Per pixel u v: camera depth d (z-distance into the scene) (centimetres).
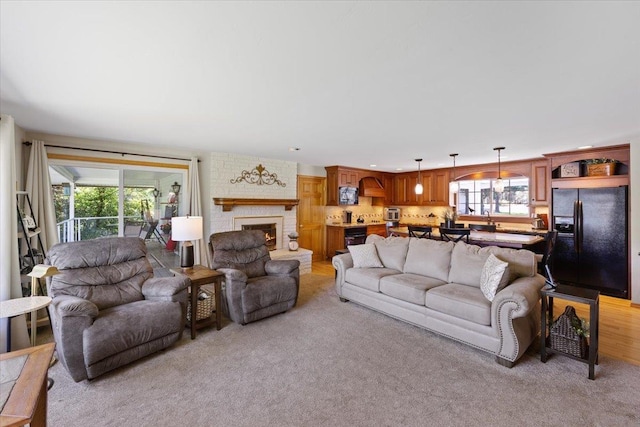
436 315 295
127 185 434
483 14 136
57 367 244
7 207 266
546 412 192
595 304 227
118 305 277
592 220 448
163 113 287
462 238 439
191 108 271
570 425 181
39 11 133
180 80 211
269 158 568
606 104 254
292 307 381
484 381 226
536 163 552
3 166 266
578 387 218
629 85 214
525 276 291
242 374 235
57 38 156
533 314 278
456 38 156
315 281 514
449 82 213
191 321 299
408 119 303
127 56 177
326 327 324
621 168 450
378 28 148
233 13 136
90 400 204
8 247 265
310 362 253
